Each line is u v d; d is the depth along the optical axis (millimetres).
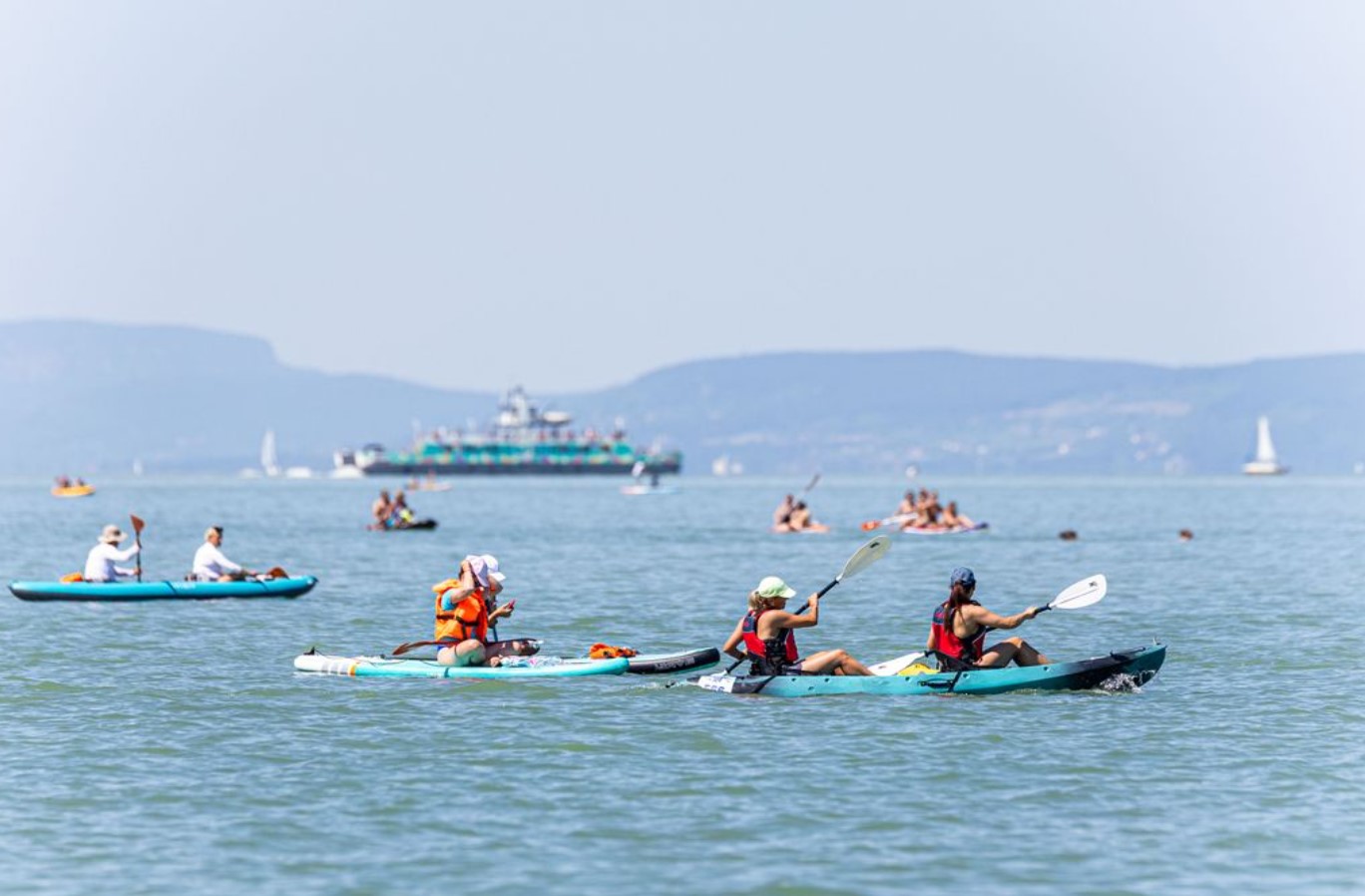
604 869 60250
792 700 94938
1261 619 147250
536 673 104125
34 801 70562
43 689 101375
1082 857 61719
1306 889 57781
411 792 72250
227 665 113312
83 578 168875
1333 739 83312
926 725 87062
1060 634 135875
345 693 98812
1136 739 83312
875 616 151125
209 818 67750
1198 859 61438
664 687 99688
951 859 61469
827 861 61250
